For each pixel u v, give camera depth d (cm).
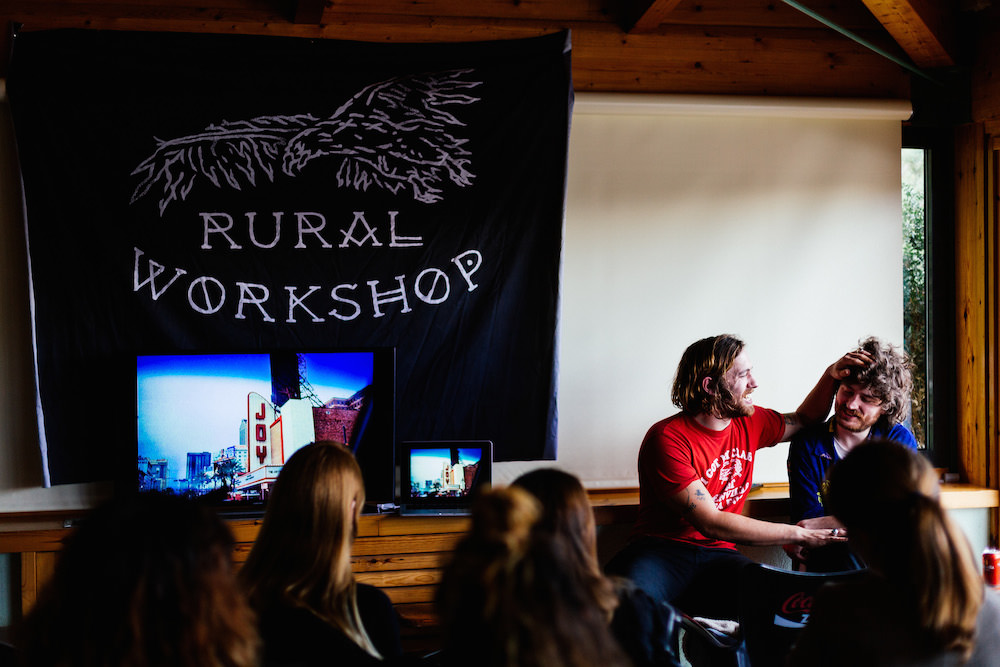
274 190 355
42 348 340
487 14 379
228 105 351
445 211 363
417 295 363
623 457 388
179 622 115
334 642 158
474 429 366
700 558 310
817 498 325
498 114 363
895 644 152
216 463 338
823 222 400
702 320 392
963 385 414
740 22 397
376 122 360
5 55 349
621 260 386
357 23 371
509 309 367
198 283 350
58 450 342
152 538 117
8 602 346
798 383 400
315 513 171
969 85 402
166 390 336
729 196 393
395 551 339
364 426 346
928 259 420
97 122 342
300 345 358
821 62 403
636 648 165
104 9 356
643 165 387
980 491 396
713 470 321
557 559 115
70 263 341
